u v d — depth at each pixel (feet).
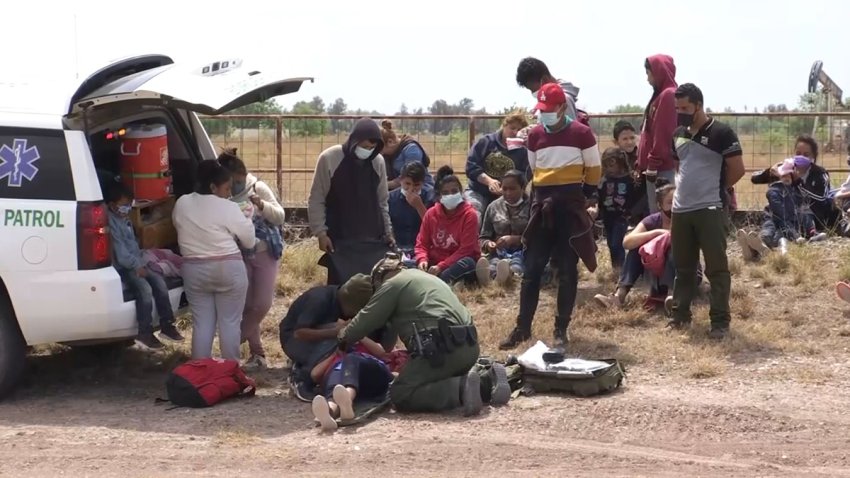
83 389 26.50
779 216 38.86
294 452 20.97
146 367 28.60
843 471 19.62
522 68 31.19
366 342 25.52
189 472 19.83
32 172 24.18
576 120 30.63
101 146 26.66
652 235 31.99
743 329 29.84
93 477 19.60
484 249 36.37
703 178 29.07
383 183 28.86
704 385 25.63
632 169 37.32
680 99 29.01
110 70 25.90
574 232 28.89
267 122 50.47
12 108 24.57
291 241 44.24
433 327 23.44
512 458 20.39
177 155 28.53
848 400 24.16
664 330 30.30
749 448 21.07
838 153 53.21
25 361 24.89
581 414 23.17
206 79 25.38
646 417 22.88
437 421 23.00
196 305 26.13
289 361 29.09
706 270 29.53
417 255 34.55
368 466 20.01
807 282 34.01
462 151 49.83
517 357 25.93
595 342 29.43
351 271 27.76
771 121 51.31
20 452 21.17
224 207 26.03
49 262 23.95
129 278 24.89
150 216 27.53
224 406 24.68
